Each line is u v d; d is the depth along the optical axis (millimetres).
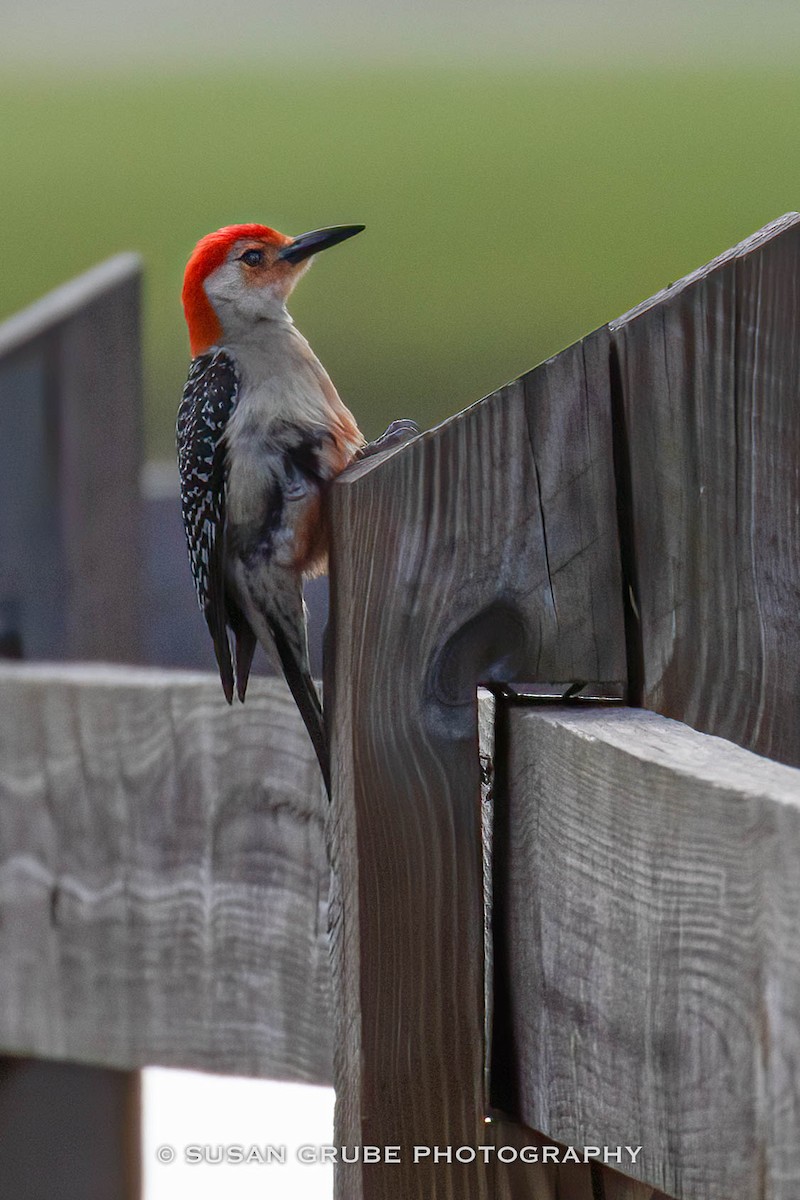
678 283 4453
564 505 4262
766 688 4527
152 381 22281
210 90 36719
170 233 27484
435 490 4176
